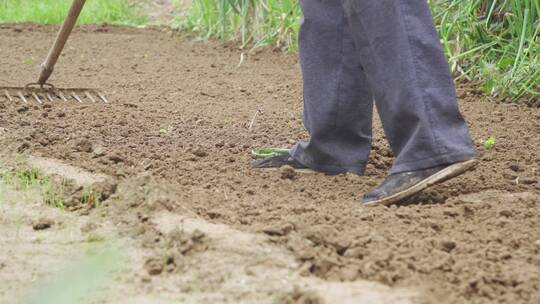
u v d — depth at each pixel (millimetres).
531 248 4691
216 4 15148
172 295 4105
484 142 7523
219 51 13773
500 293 4125
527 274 4250
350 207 5359
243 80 11266
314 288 3994
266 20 14195
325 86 5773
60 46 8883
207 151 7047
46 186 5805
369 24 5199
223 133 7855
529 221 5129
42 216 5305
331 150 6043
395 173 5340
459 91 10094
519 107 9414
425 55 5109
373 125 8234
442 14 11078
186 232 4688
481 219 5191
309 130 6020
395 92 5180
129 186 5445
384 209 5309
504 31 10578
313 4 5660
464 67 10797
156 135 7691
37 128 7621
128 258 4562
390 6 5105
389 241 4660
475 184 6027
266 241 4547
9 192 5781
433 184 5242
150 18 17953
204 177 6156
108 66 12211
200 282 4223
